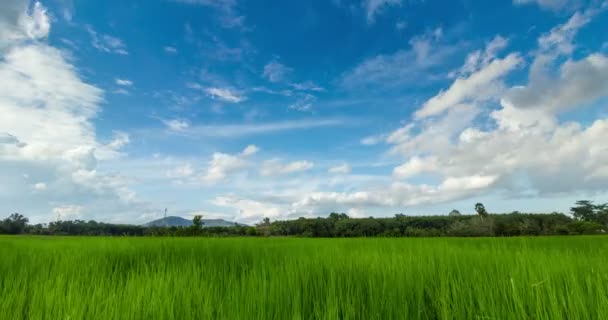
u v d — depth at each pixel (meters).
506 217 57.56
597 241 13.70
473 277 3.60
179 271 4.12
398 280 3.37
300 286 3.33
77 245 9.83
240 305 2.71
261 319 2.45
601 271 3.49
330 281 3.49
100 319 2.51
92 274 4.23
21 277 3.87
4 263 5.11
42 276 4.09
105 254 6.77
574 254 5.73
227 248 8.54
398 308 2.74
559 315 2.34
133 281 3.44
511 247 7.59
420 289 3.12
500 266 4.32
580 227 52.50
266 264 4.98
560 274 3.50
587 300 2.61
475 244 10.51
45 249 8.51
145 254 6.88
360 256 5.73
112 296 2.90
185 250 7.56
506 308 2.67
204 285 3.37
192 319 2.61
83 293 3.23
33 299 2.95
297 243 12.52
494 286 3.12
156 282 3.31
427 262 4.82
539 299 2.56
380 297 3.01
